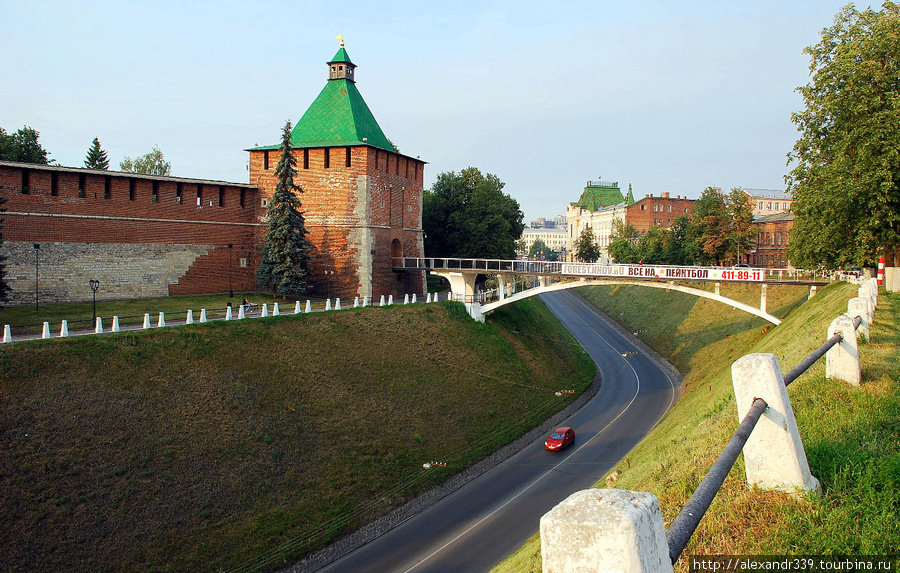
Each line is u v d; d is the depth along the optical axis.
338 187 46.88
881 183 27.42
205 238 44.19
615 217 129.38
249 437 24.94
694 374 42.78
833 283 36.75
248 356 29.34
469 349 40.03
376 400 30.77
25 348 23.64
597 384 44.59
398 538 22.94
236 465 23.47
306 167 47.72
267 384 28.20
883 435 8.49
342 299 46.84
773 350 24.23
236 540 20.84
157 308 36.81
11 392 21.94
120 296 39.09
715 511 7.62
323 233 47.41
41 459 20.41
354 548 22.33
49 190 35.97
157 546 19.64
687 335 52.09
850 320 10.73
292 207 43.66
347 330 35.19
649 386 43.16
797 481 7.22
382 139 51.97
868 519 6.61
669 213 123.00
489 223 58.97
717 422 15.12
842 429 8.90
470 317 44.31
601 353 54.53
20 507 18.92
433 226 63.41
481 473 28.80
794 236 37.53
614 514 3.47
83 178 37.50
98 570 18.42
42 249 35.59
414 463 27.56
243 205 46.94
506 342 43.84
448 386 34.84
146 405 24.03
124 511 20.12
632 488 14.02
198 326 29.42
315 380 30.05
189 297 42.00
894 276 24.97
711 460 11.23
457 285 46.59
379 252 48.06
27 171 35.19
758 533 6.88
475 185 63.12
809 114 31.28
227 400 26.20
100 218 38.16
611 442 31.70
